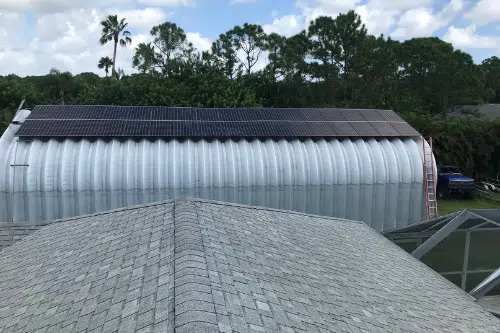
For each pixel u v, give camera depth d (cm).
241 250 761
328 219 1286
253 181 1861
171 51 5466
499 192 3488
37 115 1944
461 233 1472
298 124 2114
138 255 727
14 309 688
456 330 755
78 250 860
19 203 1720
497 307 1344
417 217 2016
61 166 1745
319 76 4841
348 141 2038
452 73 4962
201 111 2159
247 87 4784
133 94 4184
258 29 5469
